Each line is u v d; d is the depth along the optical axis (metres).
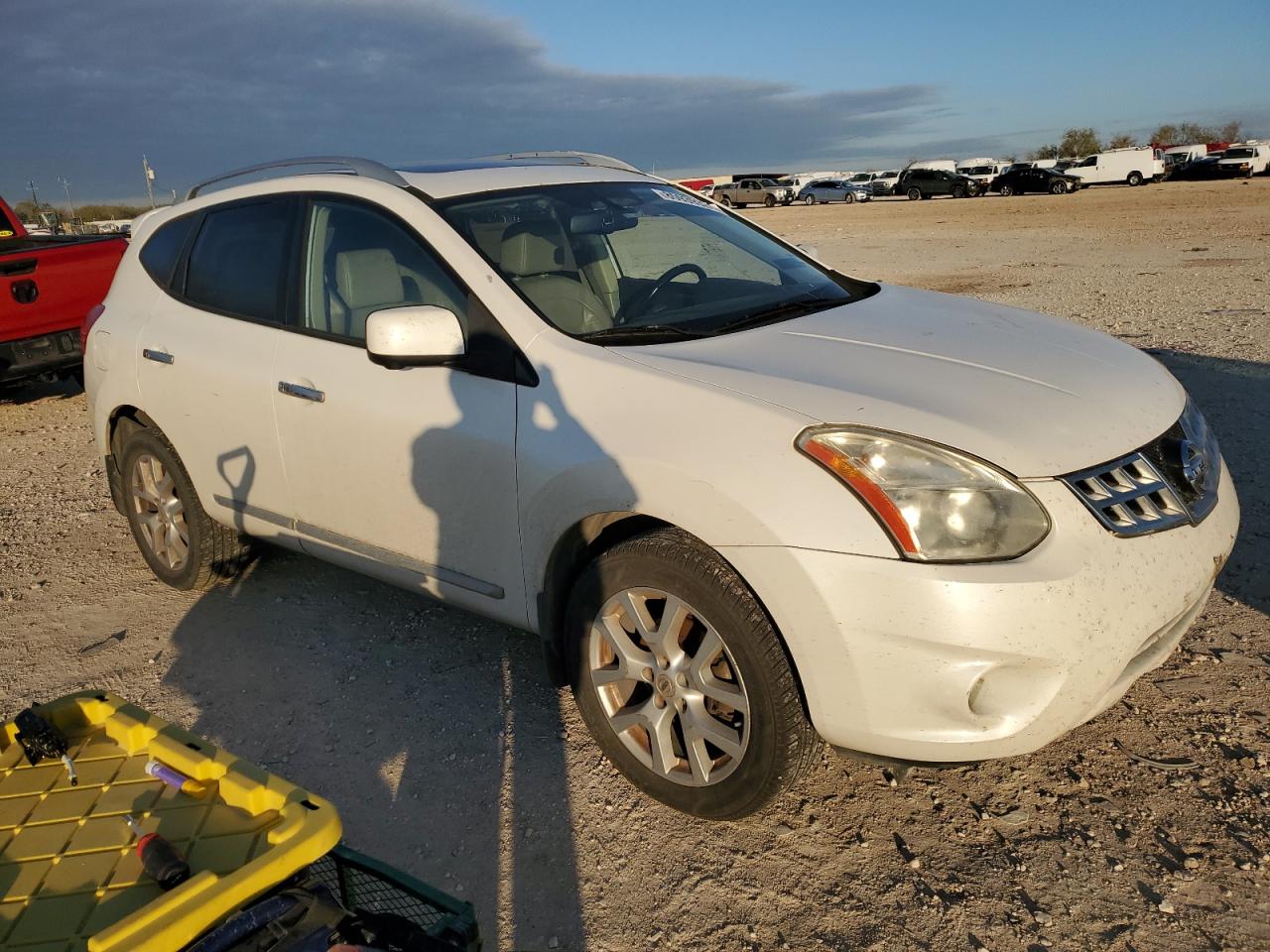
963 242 21.12
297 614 4.44
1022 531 2.42
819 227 29.34
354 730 3.52
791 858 2.75
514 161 4.37
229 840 1.94
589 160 4.68
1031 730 2.43
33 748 2.23
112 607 4.69
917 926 2.47
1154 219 23.80
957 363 2.95
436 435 3.29
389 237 3.60
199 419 4.21
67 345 8.69
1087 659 2.41
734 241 4.15
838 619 2.43
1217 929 2.39
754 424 2.63
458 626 4.23
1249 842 2.66
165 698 3.82
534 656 3.94
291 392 3.75
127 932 1.62
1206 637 3.71
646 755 2.96
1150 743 3.12
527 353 3.13
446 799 3.11
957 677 2.38
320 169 4.09
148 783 2.16
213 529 4.51
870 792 2.99
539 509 3.03
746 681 2.62
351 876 2.16
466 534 3.33
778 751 2.61
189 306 4.36
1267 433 5.82
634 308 3.46
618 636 2.94
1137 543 2.53
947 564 2.38
